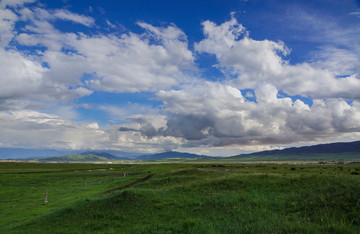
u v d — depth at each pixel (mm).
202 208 17906
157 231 13453
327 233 10562
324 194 17078
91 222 17266
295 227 11484
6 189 55031
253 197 19469
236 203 18156
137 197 22234
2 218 26672
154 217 16859
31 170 123500
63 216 20484
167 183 36688
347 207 13711
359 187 16250
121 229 14766
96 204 21938
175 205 19438
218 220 14570
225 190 23859
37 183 66500
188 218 15648
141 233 13383
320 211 13953
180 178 38844
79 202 24281
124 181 57438
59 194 44812
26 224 20359
